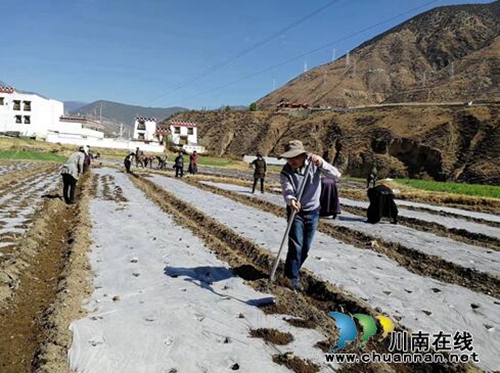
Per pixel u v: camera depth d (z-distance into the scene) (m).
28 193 16.53
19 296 6.00
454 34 176.12
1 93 72.12
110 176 27.69
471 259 9.37
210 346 4.68
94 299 5.88
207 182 29.11
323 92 153.75
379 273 7.81
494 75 113.81
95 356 4.36
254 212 14.73
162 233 10.23
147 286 6.47
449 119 66.12
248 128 94.94
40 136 70.62
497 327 5.70
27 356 4.46
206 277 7.04
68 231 10.48
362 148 70.88
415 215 16.66
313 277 7.23
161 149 72.56
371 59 176.50
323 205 7.01
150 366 4.24
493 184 53.78
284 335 4.96
